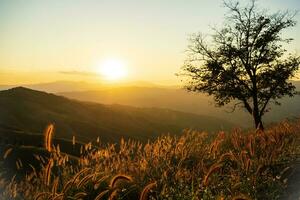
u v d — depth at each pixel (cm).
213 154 1016
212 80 4125
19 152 2000
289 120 2152
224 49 4100
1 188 675
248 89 4038
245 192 765
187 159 982
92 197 705
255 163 925
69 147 3197
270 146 1091
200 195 739
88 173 777
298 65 4047
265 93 4047
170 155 937
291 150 1151
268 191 795
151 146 945
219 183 816
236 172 846
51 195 592
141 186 770
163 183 783
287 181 847
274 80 4050
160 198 742
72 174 779
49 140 661
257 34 4084
